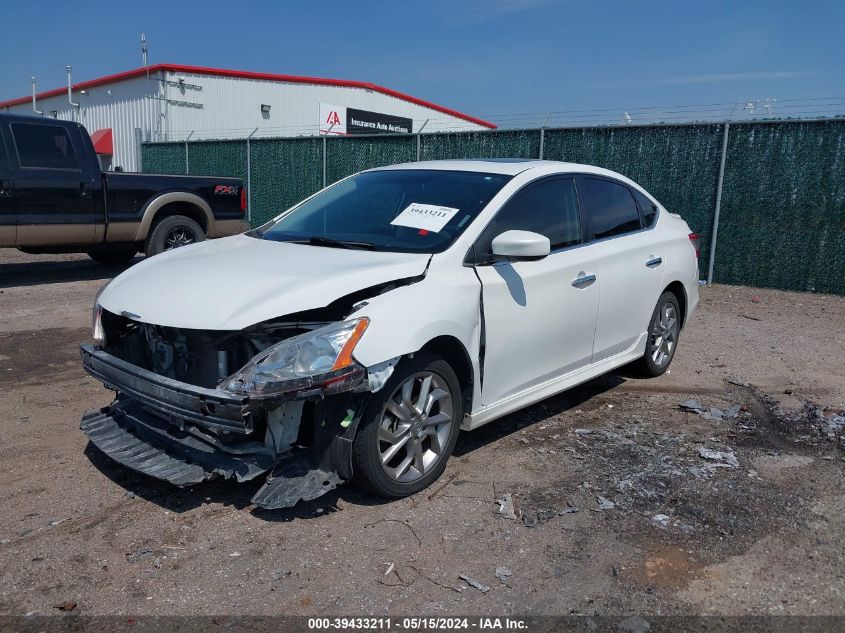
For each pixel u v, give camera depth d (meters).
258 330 3.54
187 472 3.58
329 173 15.01
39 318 8.01
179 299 3.68
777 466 4.36
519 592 3.05
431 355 3.81
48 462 4.23
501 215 4.40
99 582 3.07
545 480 4.09
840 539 3.52
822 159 9.96
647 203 5.98
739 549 3.41
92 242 10.20
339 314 3.82
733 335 7.77
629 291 5.35
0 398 5.35
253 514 3.65
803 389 5.93
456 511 3.72
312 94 25.44
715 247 10.95
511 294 4.25
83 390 5.57
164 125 21.75
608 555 3.34
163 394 3.48
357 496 3.87
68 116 25.67
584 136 11.66
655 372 6.09
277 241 4.61
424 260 3.96
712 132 10.67
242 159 16.61
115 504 3.74
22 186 9.27
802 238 10.27
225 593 3.01
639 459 4.41
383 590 3.05
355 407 3.51
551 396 5.29
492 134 12.53
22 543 3.36
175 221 10.93
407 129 29.14
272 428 3.51
